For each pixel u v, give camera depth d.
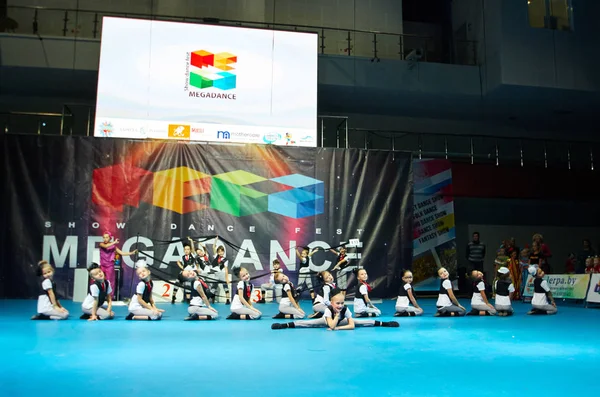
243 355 6.65
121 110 15.87
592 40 20.25
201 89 16.31
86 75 18.36
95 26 18.84
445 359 6.45
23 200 15.59
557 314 12.43
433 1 24.41
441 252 18.94
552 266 21.97
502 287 12.10
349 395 4.67
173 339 8.04
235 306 11.06
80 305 13.86
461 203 21.64
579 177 20.20
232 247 16.20
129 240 15.77
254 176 16.62
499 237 21.75
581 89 19.88
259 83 16.64
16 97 20.20
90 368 5.77
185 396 4.57
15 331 8.80
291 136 16.66
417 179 19.19
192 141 16.41
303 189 16.83
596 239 22.53
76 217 15.70
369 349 7.16
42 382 5.08
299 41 17.02
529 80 19.53
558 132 24.19
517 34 19.66
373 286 16.70
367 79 19.59
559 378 5.44
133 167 16.06
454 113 22.41
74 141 15.94
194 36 16.45
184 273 11.06
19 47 17.70
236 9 20.05
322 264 16.59
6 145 15.73
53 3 19.75
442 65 20.19
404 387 4.98
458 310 11.93
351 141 22.16
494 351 7.05
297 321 9.66
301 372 5.62
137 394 4.63
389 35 22.03
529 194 19.75
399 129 22.72
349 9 21.83
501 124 23.52
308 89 16.89
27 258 15.40
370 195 17.14
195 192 16.27
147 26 16.25
